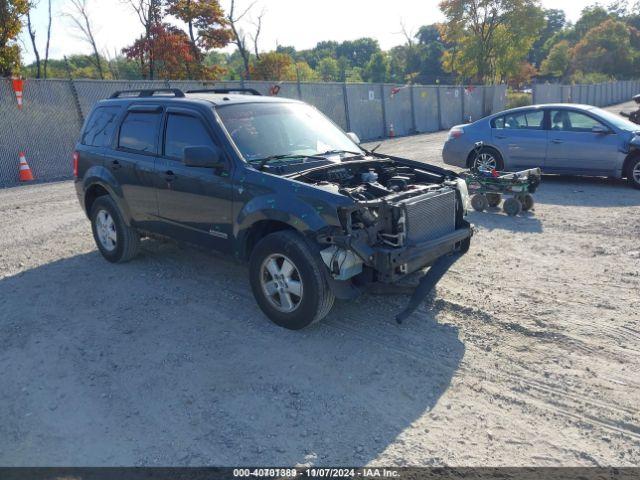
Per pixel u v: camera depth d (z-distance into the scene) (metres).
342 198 4.33
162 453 3.29
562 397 3.73
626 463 3.10
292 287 4.67
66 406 3.80
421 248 4.62
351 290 4.54
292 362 4.29
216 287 5.89
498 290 5.56
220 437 3.42
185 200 5.54
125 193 6.28
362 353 4.41
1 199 11.63
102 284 6.07
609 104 60.88
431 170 5.78
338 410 3.66
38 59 27.50
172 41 28.53
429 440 3.33
